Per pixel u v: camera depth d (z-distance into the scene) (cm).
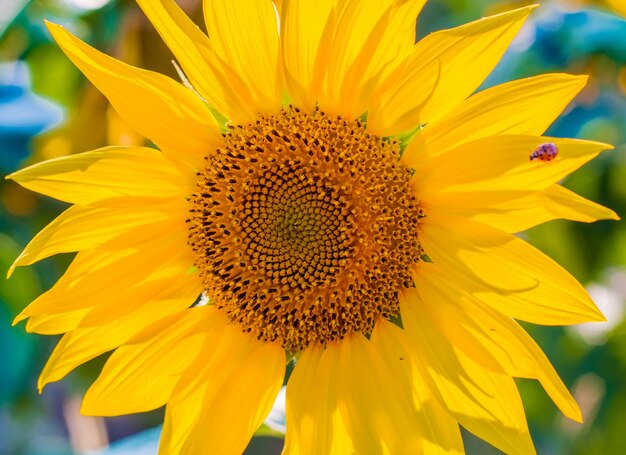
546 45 75
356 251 65
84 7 73
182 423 65
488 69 63
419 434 64
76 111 74
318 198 65
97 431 84
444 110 63
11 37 75
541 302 63
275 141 65
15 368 75
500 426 63
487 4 79
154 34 72
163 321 66
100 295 65
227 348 66
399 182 64
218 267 66
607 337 77
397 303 65
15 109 75
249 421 65
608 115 78
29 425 86
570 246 77
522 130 63
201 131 65
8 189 75
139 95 64
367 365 65
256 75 65
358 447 64
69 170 64
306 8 63
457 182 63
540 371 63
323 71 64
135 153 65
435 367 64
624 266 78
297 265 66
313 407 65
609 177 78
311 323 66
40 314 64
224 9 63
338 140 65
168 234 66
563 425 79
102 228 65
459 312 64
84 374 78
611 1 74
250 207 66
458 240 64
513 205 63
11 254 75
